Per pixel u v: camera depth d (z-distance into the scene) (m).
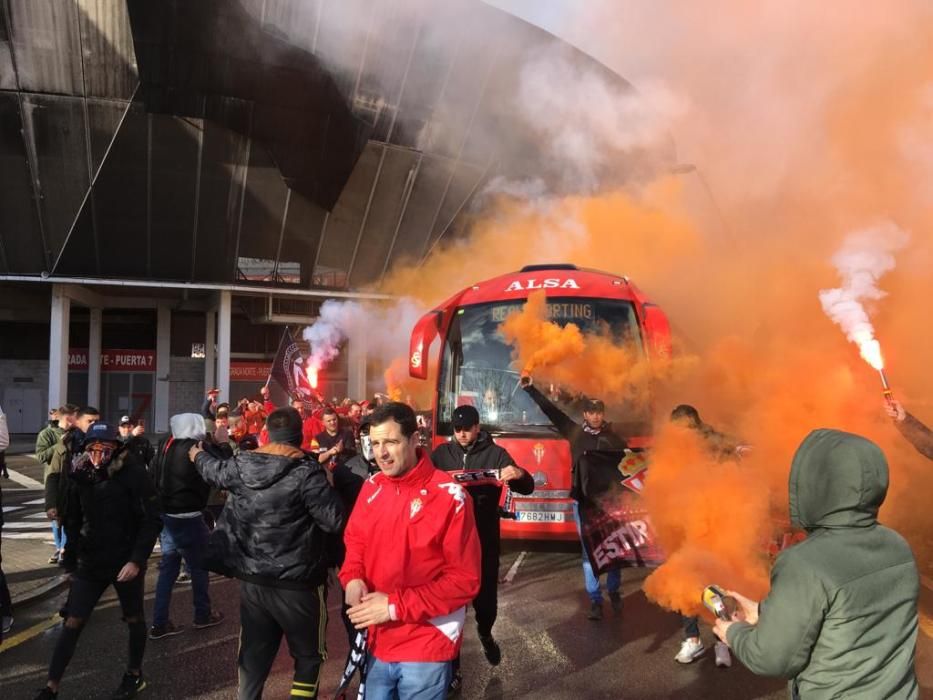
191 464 5.87
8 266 25.00
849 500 2.10
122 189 23.45
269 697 4.56
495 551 4.87
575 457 6.41
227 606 6.70
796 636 2.01
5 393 33.88
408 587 2.85
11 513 12.66
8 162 22.27
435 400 8.60
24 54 20.14
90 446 4.57
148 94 21.30
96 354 32.03
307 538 3.73
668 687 4.59
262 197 24.56
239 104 22.02
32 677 4.96
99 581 4.52
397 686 2.87
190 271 26.25
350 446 8.91
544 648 5.34
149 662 5.22
